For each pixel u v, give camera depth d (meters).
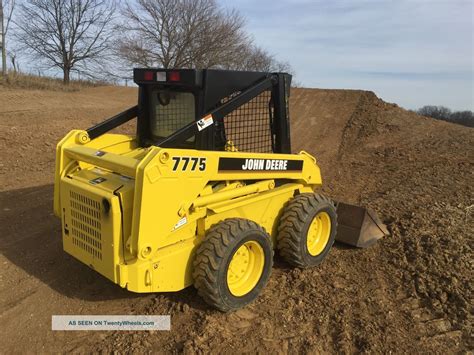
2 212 5.75
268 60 34.75
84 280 4.20
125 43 26.19
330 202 4.55
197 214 3.45
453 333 3.58
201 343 3.32
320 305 3.96
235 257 3.65
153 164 3.03
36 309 3.73
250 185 3.94
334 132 11.87
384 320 3.75
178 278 3.40
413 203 6.30
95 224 3.33
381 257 4.85
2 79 15.59
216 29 26.95
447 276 4.28
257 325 3.62
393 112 13.05
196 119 3.60
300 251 4.30
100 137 4.16
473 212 5.83
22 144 8.73
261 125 4.12
